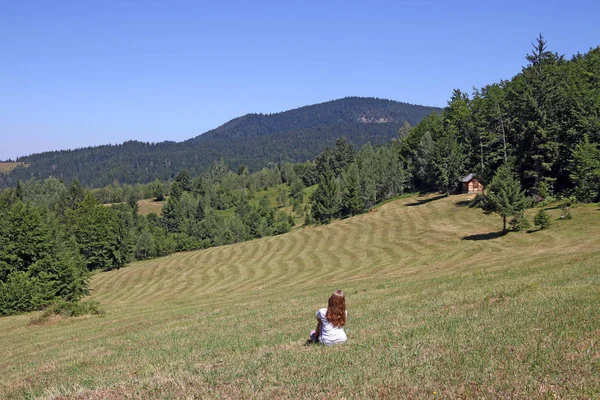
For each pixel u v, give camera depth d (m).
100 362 15.44
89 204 131.25
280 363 9.85
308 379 8.19
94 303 36.72
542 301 14.24
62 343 23.88
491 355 8.45
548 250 43.00
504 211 57.53
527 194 77.69
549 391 6.45
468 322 12.50
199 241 138.88
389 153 139.12
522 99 78.75
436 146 101.31
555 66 87.75
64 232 110.38
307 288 39.88
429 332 11.80
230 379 8.93
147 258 126.00
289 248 84.31
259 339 15.47
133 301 65.94
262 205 168.62
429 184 116.12
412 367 8.23
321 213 117.44
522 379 6.97
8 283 52.81
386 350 9.91
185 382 9.04
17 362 19.20
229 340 16.34
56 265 59.28
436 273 37.75
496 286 20.83
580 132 74.94
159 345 17.66
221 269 77.81
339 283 41.22
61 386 10.49
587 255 29.83
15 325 36.00
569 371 7.19
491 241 56.62
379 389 7.18
